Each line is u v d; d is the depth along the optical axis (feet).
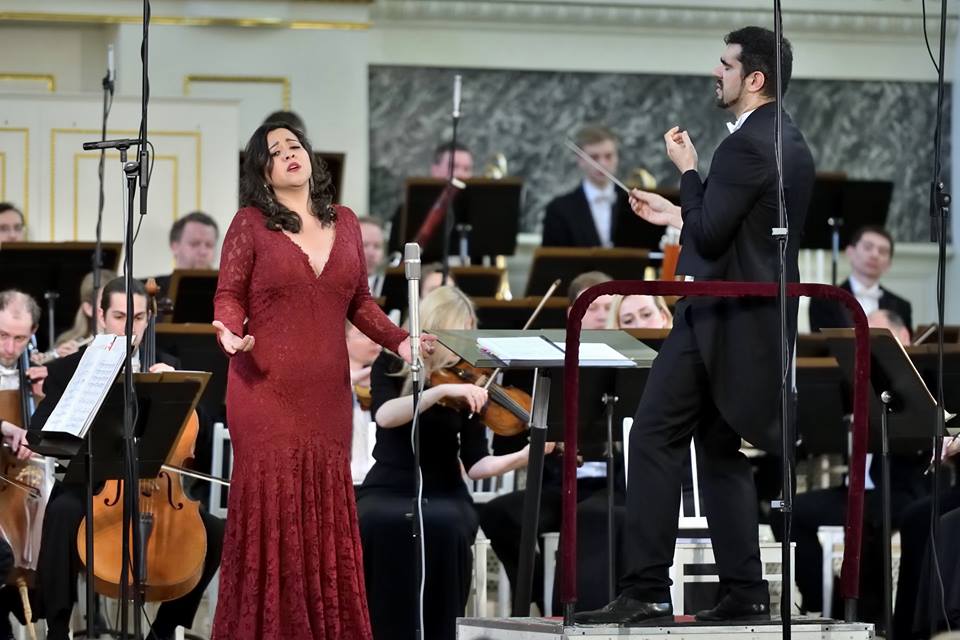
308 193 32.30
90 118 63.26
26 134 62.75
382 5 71.41
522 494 42.45
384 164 71.92
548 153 73.10
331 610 31.22
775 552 37.99
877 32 75.10
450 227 57.93
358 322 32.96
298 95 70.44
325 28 70.59
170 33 69.36
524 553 33.24
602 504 41.39
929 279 75.20
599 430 38.01
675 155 31.07
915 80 75.31
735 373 29.12
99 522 37.63
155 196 63.57
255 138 31.96
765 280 29.45
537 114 73.05
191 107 63.87
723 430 29.99
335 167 62.90
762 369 29.19
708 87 74.13
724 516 29.76
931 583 34.83
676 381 29.55
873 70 75.25
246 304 31.63
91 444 33.81
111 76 48.98
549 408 36.99
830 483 50.47
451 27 72.23
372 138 71.87
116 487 38.29
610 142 65.82
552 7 72.49
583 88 73.36
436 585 37.76
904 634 40.42
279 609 30.86
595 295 28.25
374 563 37.78
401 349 32.48
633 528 29.58
